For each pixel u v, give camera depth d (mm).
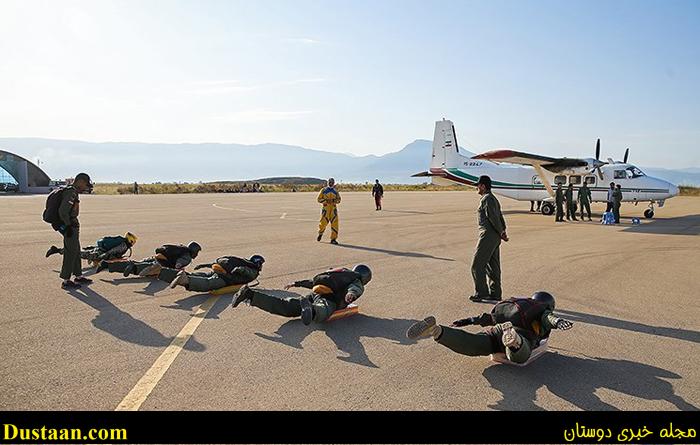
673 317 6902
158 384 4465
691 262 11414
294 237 15320
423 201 38906
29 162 58969
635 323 6617
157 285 8414
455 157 31859
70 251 8117
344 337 5891
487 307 7348
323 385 4516
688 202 41875
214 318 6566
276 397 4258
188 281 7266
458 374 4836
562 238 16016
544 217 25219
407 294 8109
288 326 6293
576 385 4617
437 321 6613
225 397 4234
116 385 4430
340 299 6395
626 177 25031
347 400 4230
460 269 10336
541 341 5344
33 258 10883
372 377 4723
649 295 8172
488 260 7711
